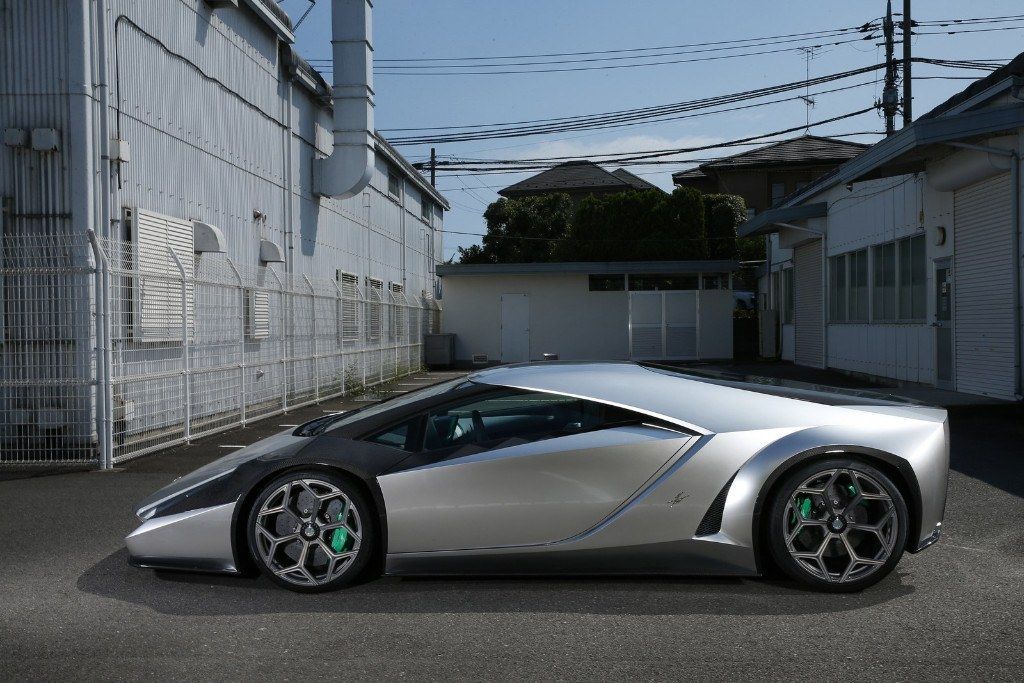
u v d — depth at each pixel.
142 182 9.83
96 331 8.12
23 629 3.87
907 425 4.34
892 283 16.14
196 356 10.05
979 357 12.44
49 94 8.68
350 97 16.34
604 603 4.14
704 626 3.80
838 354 19.67
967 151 12.06
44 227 8.67
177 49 10.78
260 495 4.38
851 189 18.20
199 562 4.43
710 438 4.28
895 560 4.18
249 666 3.42
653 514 4.23
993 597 4.14
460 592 4.34
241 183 12.95
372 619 3.96
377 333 19.06
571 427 4.46
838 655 3.45
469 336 27.62
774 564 4.41
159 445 9.05
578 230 31.48
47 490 7.12
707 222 32.06
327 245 17.44
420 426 4.51
